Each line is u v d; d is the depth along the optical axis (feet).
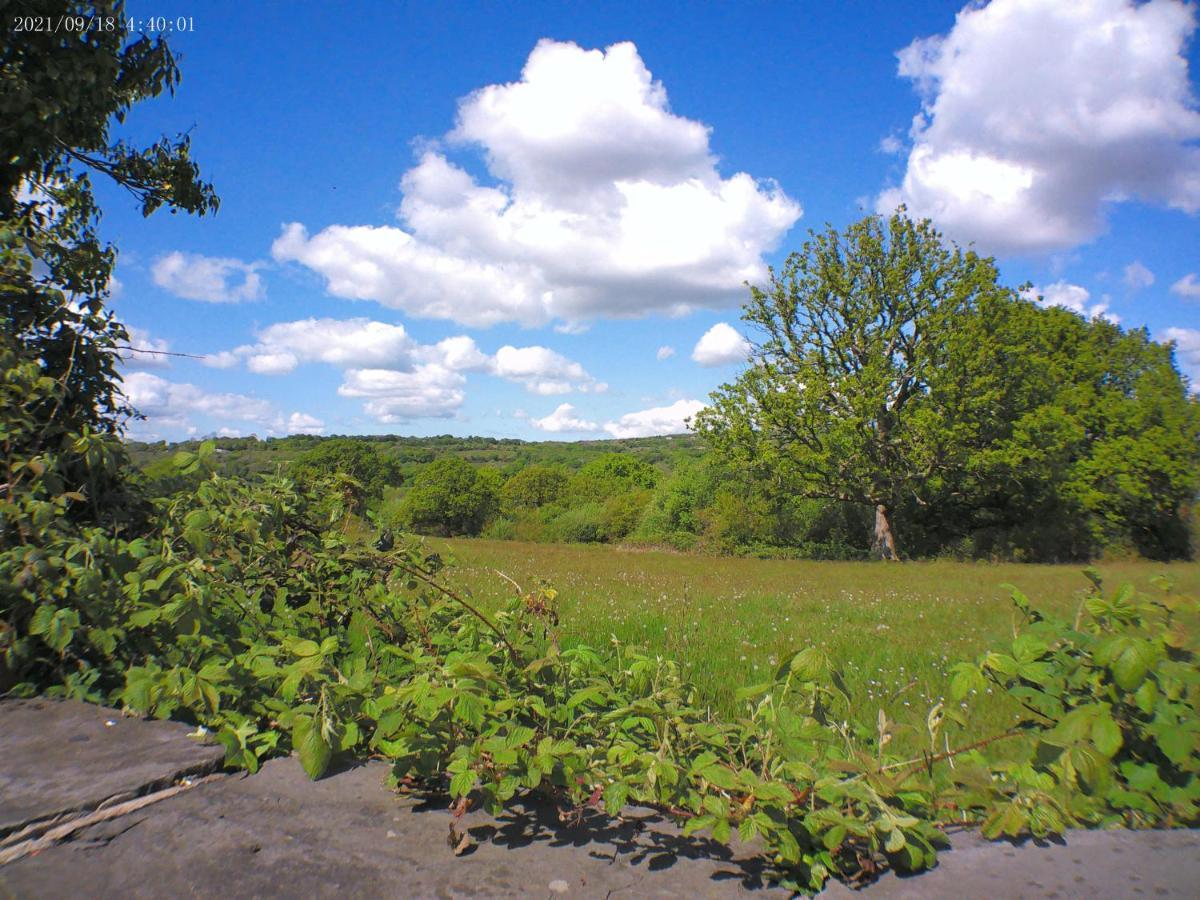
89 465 13.17
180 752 9.14
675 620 31.78
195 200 26.45
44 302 15.03
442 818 8.16
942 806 9.04
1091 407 115.75
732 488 126.72
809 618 35.37
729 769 8.21
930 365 101.55
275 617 13.62
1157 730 9.09
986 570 76.69
